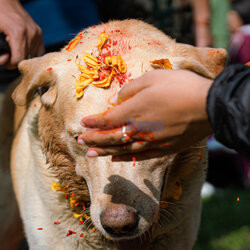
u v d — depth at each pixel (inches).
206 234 198.8
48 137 111.3
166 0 215.5
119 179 91.1
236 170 262.1
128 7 207.3
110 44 104.4
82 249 113.5
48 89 113.0
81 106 96.6
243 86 61.2
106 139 70.8
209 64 111.9
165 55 103.8
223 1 253.8
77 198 111.9
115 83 94.8
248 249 179.9
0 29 127.1
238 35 257.3
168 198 110.6
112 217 86.7
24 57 129.0
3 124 149.3
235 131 60.2
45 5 168.9
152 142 70.4
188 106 65.1
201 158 110.4
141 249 104.3
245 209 225.3
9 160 148.6
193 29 223.3
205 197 246.5
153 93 66.2
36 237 116.6
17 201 143.7
